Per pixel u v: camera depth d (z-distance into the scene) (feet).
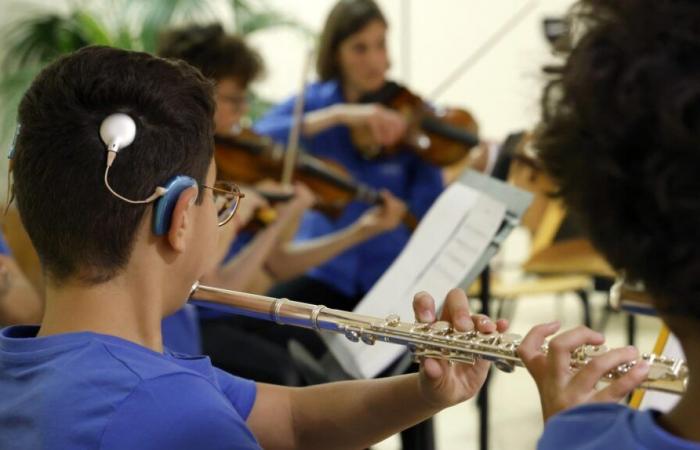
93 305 3.29
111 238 3.24
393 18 17.60
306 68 10.12
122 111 3.25
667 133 2.10
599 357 2.82
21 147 3.31
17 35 16.29
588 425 2.55
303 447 4.16
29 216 3.30
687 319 2.27
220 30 8.18
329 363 5.58
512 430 11.04
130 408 3.04
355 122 10.11
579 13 2.38
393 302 4.97
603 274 10.36
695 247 2.14
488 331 3.58
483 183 5.32
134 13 15.87
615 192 2.26
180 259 3.40
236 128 9.30
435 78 17.58
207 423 3.09
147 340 3.36
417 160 10.37
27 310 6.21
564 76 2.36
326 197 9.78
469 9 17.31
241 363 7.82
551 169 2.44
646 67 2.16
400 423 4.02
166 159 3.26
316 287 9.69
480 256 4.92
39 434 3.03
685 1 2.18
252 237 8.79
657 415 2.43
